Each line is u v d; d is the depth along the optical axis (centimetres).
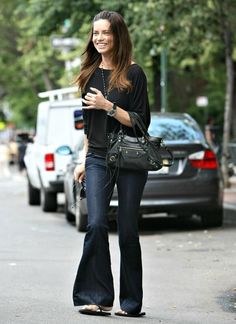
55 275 2180
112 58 1568
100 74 1576
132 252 1598
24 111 12500
